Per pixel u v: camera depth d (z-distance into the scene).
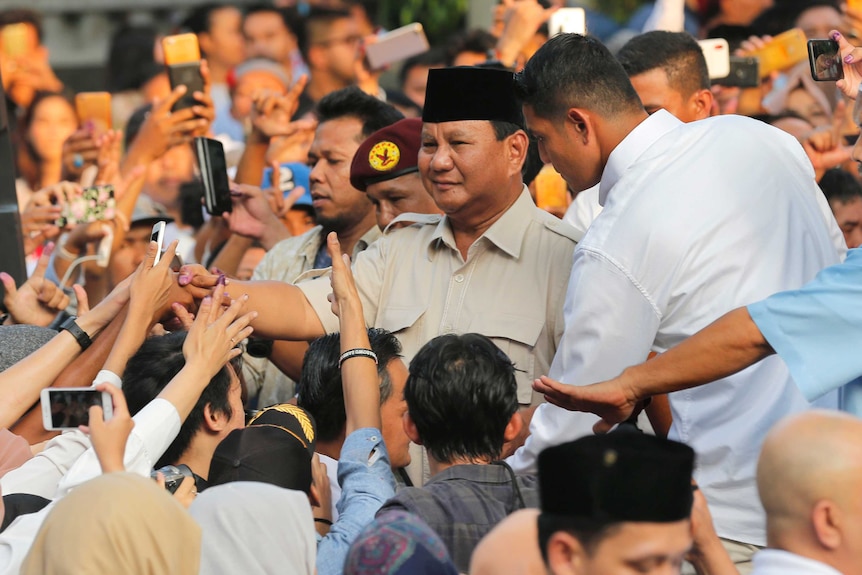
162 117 13.45
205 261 13.69
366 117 10.80
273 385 10.88
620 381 6.97
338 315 7.83
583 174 8.09
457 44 17.58
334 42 19.81
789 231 7.74
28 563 5.42
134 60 20.45
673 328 7.63
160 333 9.26
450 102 8.51
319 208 10.83
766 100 13.79
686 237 7.51
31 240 12.58
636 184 7.71
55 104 18.16
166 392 7.27
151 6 24.64
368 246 10.27
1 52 18.86
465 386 6.72
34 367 8.14
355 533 6.71
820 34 16.62
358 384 7.57
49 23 24.72
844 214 11.84
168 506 5.48
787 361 6.79
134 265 13.29
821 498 5.29
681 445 5.16
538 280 8.71
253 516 5.79
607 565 5.00
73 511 5.38
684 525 5.11
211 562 5.71
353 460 7.13
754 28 16.98
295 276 11.03
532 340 8.59
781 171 7.88
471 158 8.50
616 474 4.98
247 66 19.44
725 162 7.73
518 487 6.68
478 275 8.81
